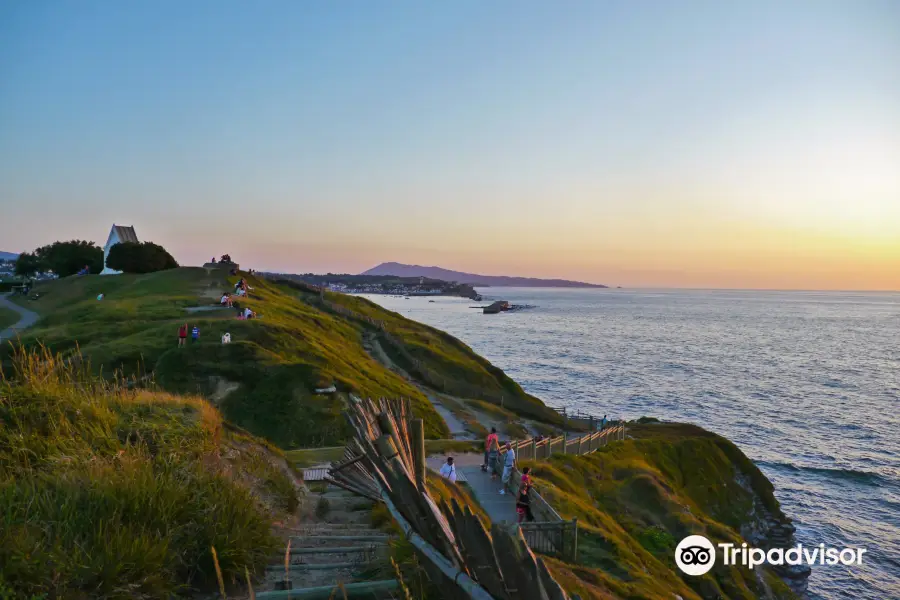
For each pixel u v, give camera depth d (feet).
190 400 35.96
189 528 18.39
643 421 131.34
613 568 49.83
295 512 29.68
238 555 18.08
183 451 25.48
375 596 16.12
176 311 141.90
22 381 24.89
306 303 225.97
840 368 297.74
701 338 450.30
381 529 26.14
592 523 62.39
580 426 133.90
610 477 83.41
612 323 599.16
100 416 24.94
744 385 241.55
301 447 81.97
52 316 150.71
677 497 83.20
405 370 156.87
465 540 12.43
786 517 101.14
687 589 57.31
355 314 215.31
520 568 10.23
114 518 16.89
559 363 292.81
